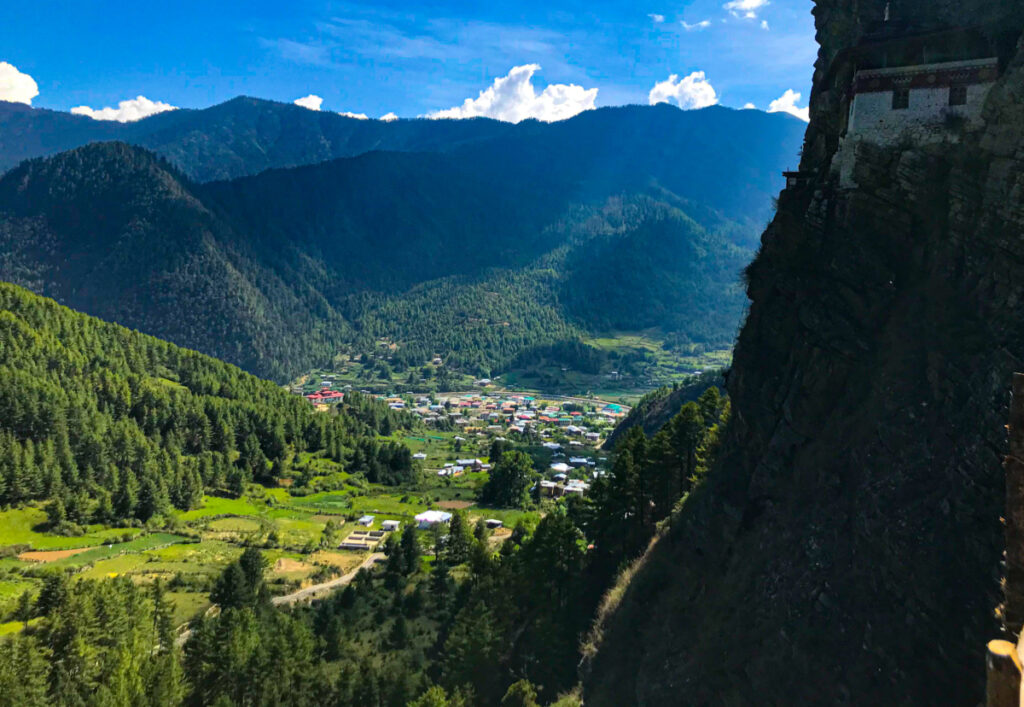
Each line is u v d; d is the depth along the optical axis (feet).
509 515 490.49
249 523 449.89
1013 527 35.70
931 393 88.74
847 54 118.21
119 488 423.64
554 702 162.50
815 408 111.96
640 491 207.62
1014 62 91.45
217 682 202.80
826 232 119.44
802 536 98.99
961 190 96.53
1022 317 80.18
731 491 131.95
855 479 94.89
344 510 501.97
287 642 211.00
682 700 103.09
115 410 544.21
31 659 188.55
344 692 201.36
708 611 113.60
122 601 232.53
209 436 567.59
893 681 73.77
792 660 86.94
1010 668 24.29
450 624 248.11
